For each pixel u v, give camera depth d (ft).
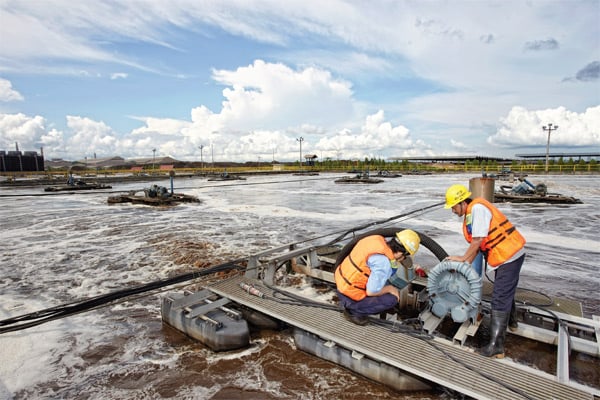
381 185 95.09
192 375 10.29
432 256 23.31
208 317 12.10
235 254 23.61
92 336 12.68
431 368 8.61
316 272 16.81
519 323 11.48
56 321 13.84
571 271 19.88
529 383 8.00
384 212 44.16
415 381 9.16
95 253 24.21
